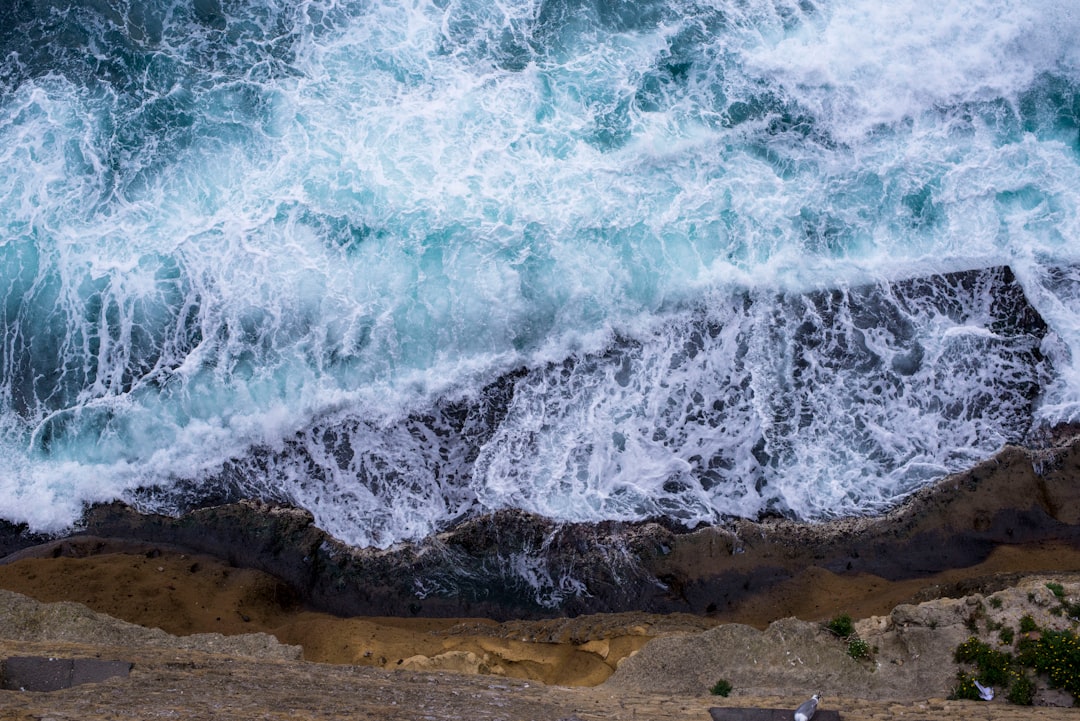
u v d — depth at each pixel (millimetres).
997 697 14859
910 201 22969
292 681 14898
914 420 20984
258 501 20812
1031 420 20828
